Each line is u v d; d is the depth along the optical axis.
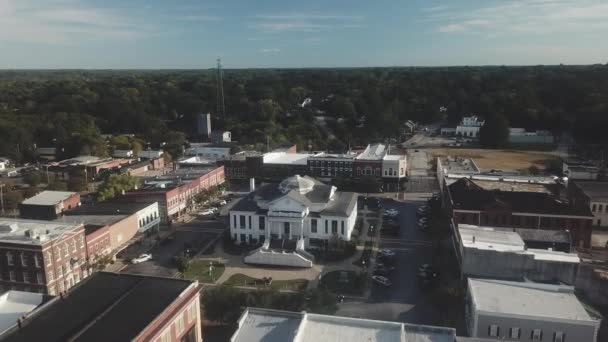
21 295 60.12
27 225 84.00
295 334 49.81
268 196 105.81
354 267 88.81
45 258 74.56
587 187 113.69
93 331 46.53
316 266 89.62
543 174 154.00
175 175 139.12
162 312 50.16
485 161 186.00
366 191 144.38
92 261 85.62
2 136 196.62
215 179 147.38
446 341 49.06
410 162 187.38
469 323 62.19
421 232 107.81
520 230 82.00
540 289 63.09
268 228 99.31
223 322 65.88
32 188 138.38
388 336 50.12
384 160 152.25
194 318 58.19
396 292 77.94
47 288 75.25
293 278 84.12
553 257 69.75
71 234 80.38
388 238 103.94
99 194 118.19
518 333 56.03
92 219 96.94
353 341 49.34
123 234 96.38
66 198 116.81
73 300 53.94
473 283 64.38
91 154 187.50
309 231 100.00
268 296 64.94
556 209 93.62
